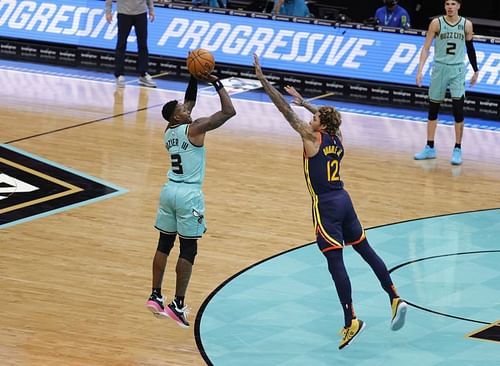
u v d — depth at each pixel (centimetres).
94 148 1588
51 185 1416
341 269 952
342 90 2002
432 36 1558
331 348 971
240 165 1533
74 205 1341
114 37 2158
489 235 1280
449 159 1611
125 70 2131
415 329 1018
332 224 959
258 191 1421
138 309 1045
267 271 1152
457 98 1564
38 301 1048
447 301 1084
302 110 1878
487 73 1917
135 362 924
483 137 1755
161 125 1736
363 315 1049
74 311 1030
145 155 1566
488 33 2122
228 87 2011
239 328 1009
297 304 1070
